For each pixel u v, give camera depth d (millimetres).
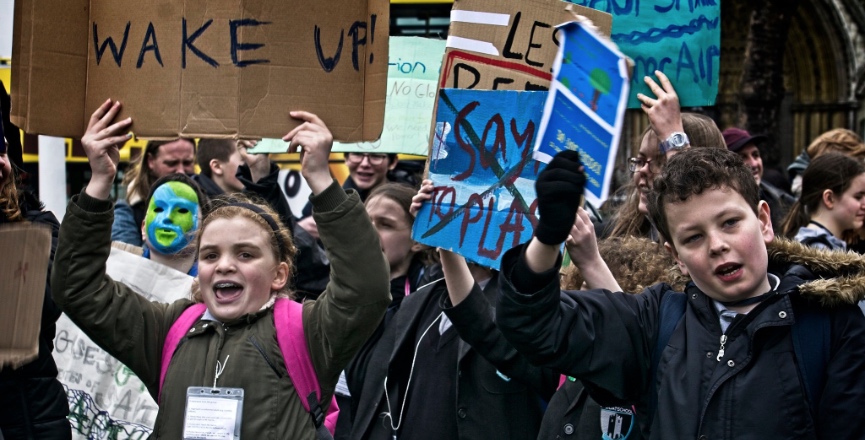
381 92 3100
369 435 4047
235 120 3105
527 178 3229
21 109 3100
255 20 3107
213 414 2947
